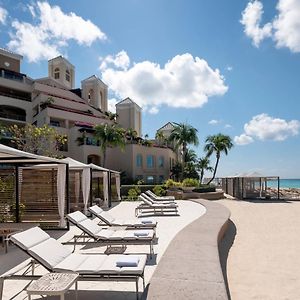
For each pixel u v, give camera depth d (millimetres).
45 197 13664
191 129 43281
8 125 39469
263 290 5785
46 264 4680
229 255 8367
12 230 8516
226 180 37531
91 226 7508
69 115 40156
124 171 40938
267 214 16922
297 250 8859
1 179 13203
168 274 4922
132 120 53500
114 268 4453
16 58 44375
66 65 54250
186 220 12508
